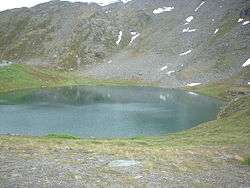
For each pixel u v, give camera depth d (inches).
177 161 1476.4
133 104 5959.6
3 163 1278.3
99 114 4753.9
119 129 3777.1
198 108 5600.4
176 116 4753.9
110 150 1608.0
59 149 1558.8
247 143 1987.0
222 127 2908.5
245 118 3065.9
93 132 3580.2
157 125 4074.8
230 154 1656.0
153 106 5743.1
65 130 3639.3
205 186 1182.3
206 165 1444.4
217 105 6013.8
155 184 1166.3
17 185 1064.8
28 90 7736.2
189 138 2511.1
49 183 1101.1
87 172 1232.8
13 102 5772.6
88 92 7839.6
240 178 1290.6
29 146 1587.1
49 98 6486.2
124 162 1391.5
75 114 4692.4
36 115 4520.2
